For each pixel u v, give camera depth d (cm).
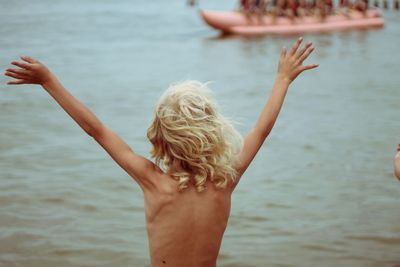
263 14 2822
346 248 578
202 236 310
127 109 1305
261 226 638
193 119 295
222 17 2741
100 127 305
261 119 323
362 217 657
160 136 305
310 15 2917
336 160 882
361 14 3036
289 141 992
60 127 1090
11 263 545
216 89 1559
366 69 1855
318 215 666
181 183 305
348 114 1207
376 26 3011
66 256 564
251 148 318
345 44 2462
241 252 574
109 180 791
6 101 1320
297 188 758
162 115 299
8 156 904
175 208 307
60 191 746
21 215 664
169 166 310
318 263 548
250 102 1383
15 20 3328
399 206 688
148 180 308
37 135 1034
